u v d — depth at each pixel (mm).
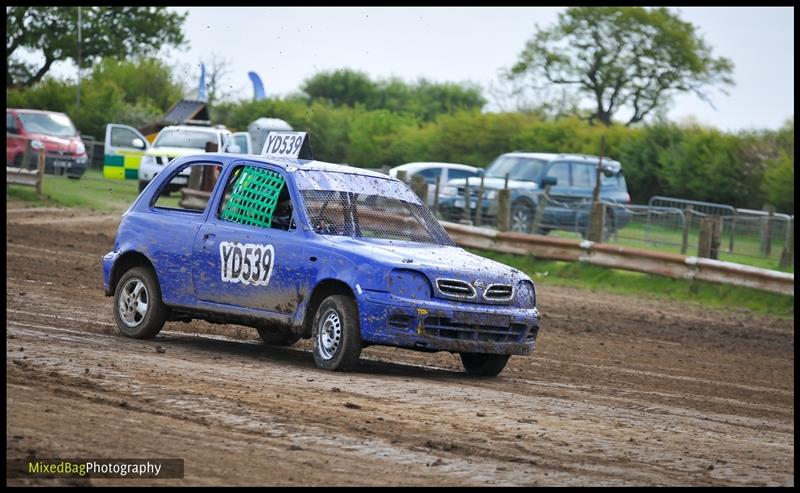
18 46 171375
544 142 113875
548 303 49375
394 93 193250
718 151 101188
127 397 21281
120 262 30234
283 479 16422
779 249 60625
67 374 22938
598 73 148625
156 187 30172
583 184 76188
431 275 26078
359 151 125938
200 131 88750
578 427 21984
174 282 28969
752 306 53219
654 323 45625
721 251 62906
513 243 62281
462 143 119438
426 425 20875
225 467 16828
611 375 30594
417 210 29344
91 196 83812
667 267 56500
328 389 23688
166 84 160375
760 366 35844
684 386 29766
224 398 21812
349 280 25984
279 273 27141
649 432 22188
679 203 86562
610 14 147125
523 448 19656
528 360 32188
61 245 56000
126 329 29703
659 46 147125
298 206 27406
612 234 64312
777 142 101250
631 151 106125
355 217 27938
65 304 35750
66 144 95375
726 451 21031
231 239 28141
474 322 26234
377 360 30016
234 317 27984
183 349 28344
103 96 140125
